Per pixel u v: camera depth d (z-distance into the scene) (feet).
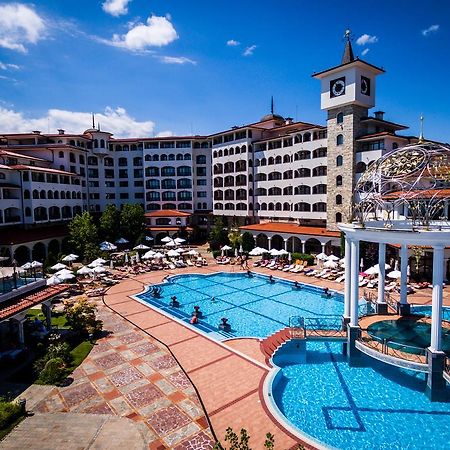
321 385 54.90
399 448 40.78
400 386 54.44
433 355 49.93
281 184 184.34
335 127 151.33
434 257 50.70
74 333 71.97
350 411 48.01
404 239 53.62
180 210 243.40
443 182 67.21
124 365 60.23
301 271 133.80
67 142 212.84
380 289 75.20
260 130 203.51
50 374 54.70
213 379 54.60
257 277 133.49
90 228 156.66
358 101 141.90
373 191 66.90
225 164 219.20
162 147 243.60
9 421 43.50
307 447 38.63
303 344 64.69
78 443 39.55
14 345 64.54
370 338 60.64
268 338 70.08
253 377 55.06
